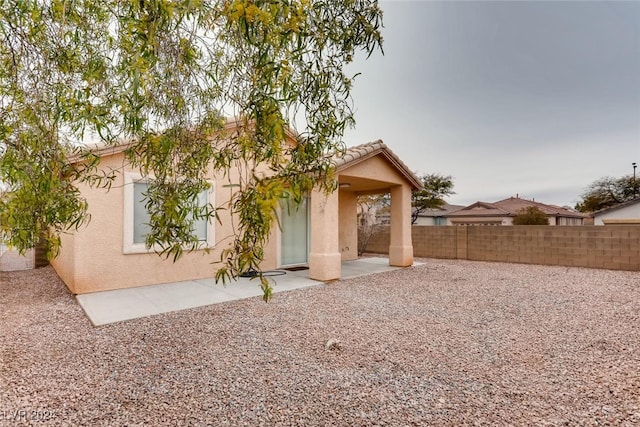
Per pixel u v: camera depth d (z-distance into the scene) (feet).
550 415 9.67
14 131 7.59
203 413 9.79
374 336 16.30
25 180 7.40
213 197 30.01
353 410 9.99
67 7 7.39
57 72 8.02
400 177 38.91
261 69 6.60
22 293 26.08
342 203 46.62
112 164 25.59
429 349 14.74
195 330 17.03
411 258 40.42
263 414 9.76
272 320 18.74
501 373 12.42
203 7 6.41
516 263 44.09
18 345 15.02
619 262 37.37
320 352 14.33
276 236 36.99
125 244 26.45
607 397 10.66
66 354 14.03
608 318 19.39
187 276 29.55
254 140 7.12
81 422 9.32
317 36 7.89
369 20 8.93
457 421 9.42
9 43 7.43
